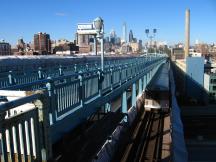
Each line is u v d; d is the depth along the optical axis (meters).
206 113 65.50
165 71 50.69
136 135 18.09
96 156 8.48
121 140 15.95
